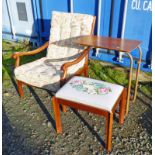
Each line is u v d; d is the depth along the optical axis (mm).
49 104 2793
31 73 2598
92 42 2389
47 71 2658
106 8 3307
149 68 3312
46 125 2449
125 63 3498
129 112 2582
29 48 4410
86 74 2951
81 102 1979
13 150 2162
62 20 2990
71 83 2240
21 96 2918
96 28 3549
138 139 2217
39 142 2236
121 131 2318
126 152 2080
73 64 2467
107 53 3611
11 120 2549
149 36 3160
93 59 3803
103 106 1883
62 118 2535
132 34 3281
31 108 2736
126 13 3162
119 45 2262
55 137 2285
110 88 2127
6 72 3553
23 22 4402
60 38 3027
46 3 3863
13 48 4465
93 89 2111
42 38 4289
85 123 2449
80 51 2871
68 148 2152
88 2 3428
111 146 2137
